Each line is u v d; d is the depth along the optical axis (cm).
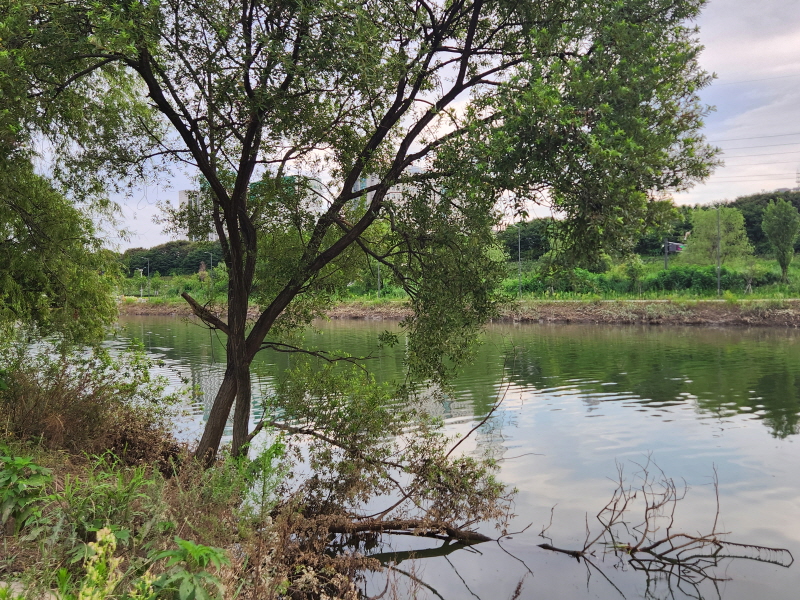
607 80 606
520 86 655
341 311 4919
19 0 591
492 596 594
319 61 617
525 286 4788
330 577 614
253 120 709
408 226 769
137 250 9094
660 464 1018
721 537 736
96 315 1065
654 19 677
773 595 592
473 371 2014
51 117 720
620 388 1695
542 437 1185
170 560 358
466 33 812
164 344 2936
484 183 670
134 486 441
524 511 827
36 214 934
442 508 776
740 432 1209
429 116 779
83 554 353
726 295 4228
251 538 480
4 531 411
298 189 888
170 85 695
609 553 698
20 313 948
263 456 527
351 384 859
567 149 583
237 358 805
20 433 652
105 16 543
